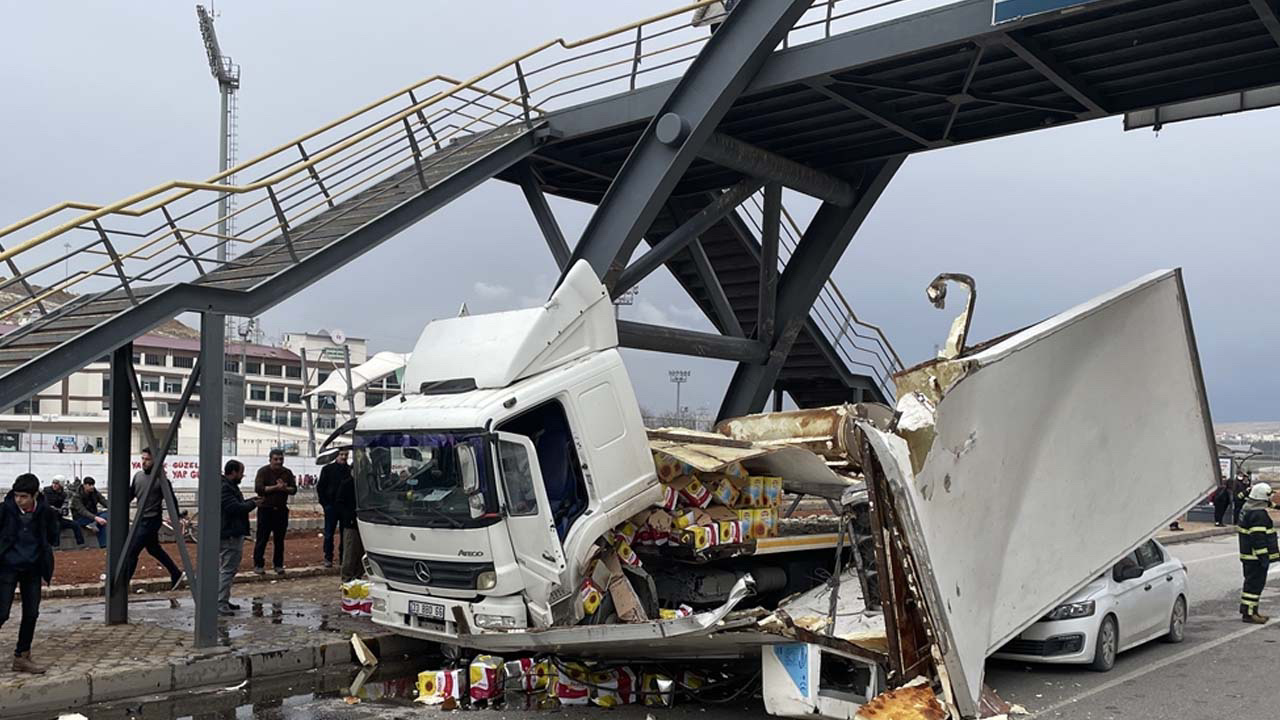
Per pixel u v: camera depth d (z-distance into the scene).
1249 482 33.03
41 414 82.38
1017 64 13.54
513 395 8.91
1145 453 10.35
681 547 9.69
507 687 8.90
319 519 26.00
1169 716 8.38
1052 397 8.81
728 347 17.33
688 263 20.30
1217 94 13.77
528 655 9.19
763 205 17.73
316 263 12.13
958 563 7.73
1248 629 12.96
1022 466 8.65
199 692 9.21
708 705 8.78
